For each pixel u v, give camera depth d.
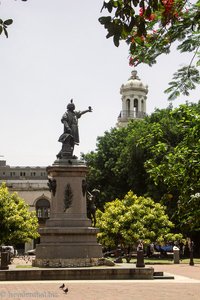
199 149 11.12
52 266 23.52
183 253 52.06
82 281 21.06
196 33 7.76
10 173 92.75
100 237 41.78
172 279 22.44
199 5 7.48
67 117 27.23
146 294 16.56
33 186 79.38
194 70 8.27
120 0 6.25
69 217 25.50
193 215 11.01
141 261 22.94
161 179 11.91
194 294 16.61
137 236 39.16
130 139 54.69
